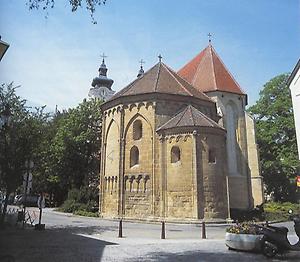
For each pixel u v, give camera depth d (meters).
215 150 29.34
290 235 21.61
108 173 34.59
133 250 14.41
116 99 34.31
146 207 30.33
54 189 54.12
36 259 12.12
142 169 31.36
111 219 31.14
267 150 48.03
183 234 21.45
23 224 23.05
